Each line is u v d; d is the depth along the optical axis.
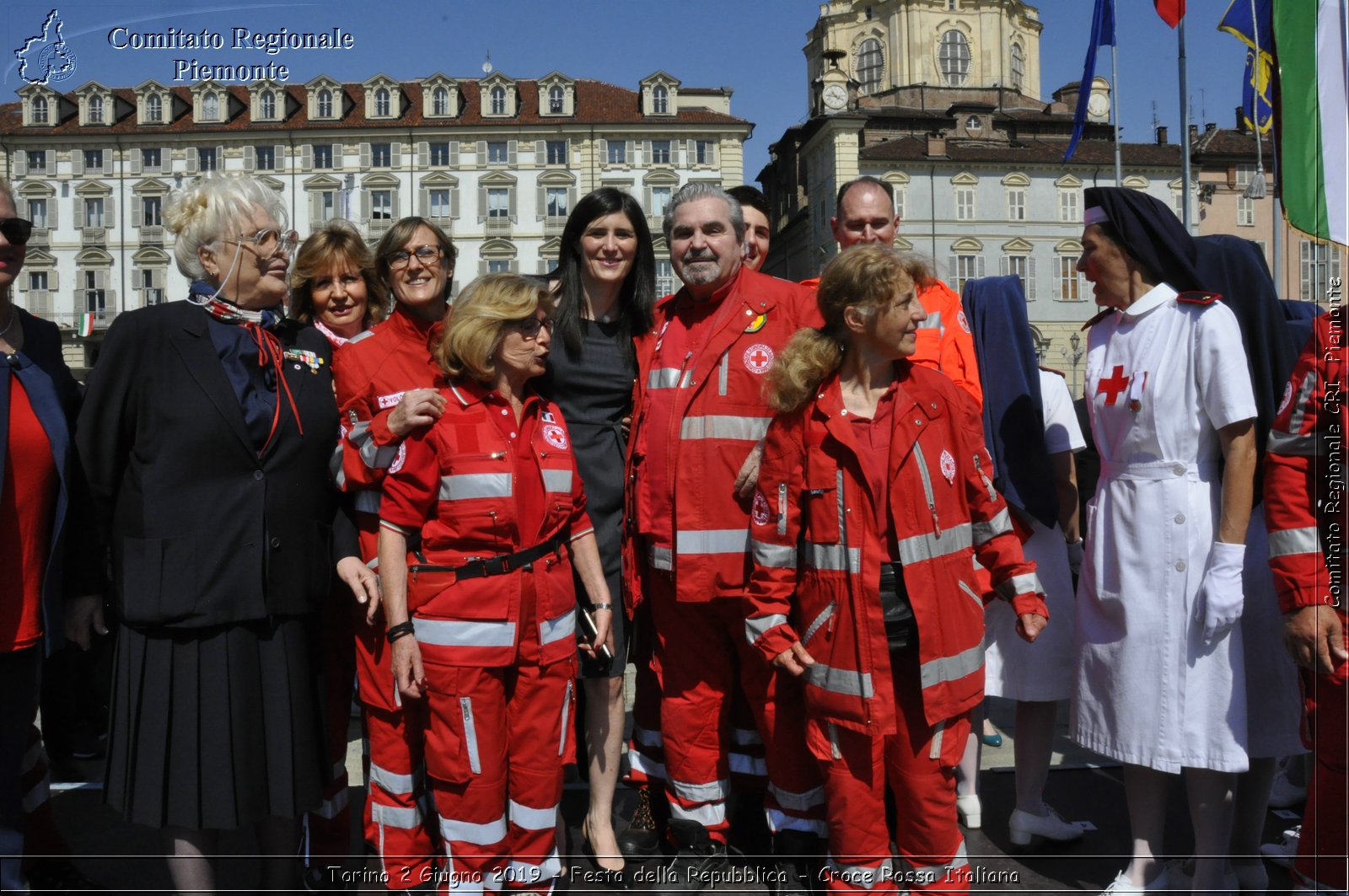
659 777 3.83
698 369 3.42
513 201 47.78
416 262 3.46
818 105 49.97
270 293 3.13
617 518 3.71
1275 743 3.20
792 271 55.81
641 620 3.88
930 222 46.22
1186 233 3.22
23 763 3.28
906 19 58.91
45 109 40.00
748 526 3.35
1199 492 3.10
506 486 3.07
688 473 3.37
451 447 3.05
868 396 2.98
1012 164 46.34
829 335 3.01
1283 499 2.87
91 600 3.21
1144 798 3.22
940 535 2.90
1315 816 2.91
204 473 2.92
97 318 39.44
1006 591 3.03
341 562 3.13
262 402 3.02
